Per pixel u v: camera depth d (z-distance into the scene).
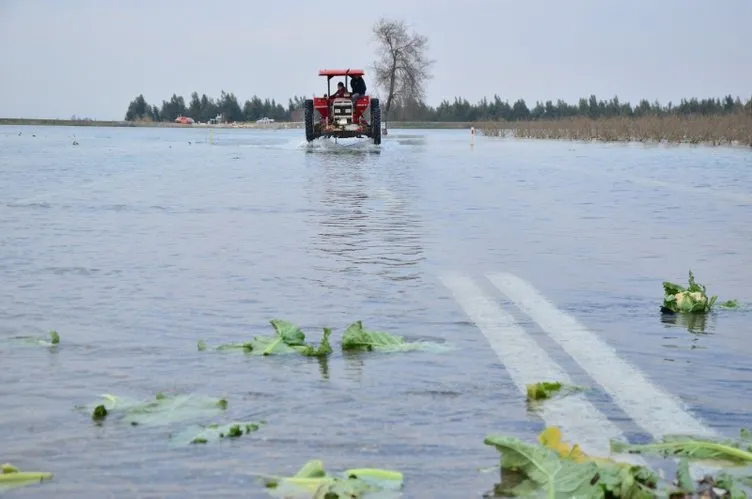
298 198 12.09
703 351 4.35
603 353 4.30
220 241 8.02
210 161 21.84
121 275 6.33
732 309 5.38
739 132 38.81
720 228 9.14
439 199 12.06
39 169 18.33
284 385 3.75
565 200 12.09
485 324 4.89
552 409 3.46
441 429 3.22
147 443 3.08
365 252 7.42
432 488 2.70
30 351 4.28
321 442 3.09
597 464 2.82
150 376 3.88
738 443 3.08
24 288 5.84
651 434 3.22
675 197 12.64
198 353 4.26
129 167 19.22
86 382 3.78
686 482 2.73
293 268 6.63
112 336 4.58
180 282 6.06
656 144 39.25
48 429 3.21
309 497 2.64
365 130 31.67
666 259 7.16
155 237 8.27
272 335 4.56
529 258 7.16
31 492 2.67
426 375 3.91
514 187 14.25
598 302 5.51
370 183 14.91
